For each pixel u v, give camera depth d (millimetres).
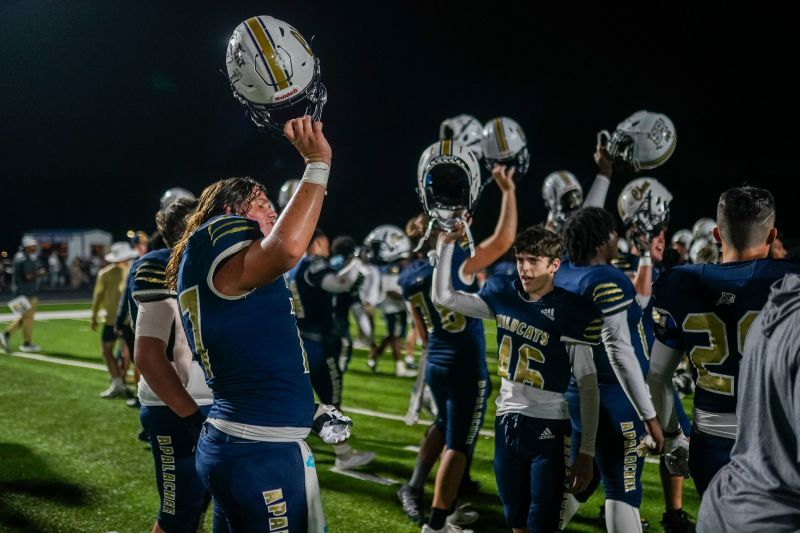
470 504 4320
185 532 2828
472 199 3361
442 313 3758
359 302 9289
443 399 3830
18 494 4289
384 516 4105
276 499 2016
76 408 6613
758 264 2281
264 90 1988
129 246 7508
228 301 2021
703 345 2340
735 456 1821
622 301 2836
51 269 27281
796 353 1612
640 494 3105
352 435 5957
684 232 9438
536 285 2777
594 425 2691
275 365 2059
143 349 2523
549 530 2719
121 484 4500
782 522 1641
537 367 2756
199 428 2494
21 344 10992
